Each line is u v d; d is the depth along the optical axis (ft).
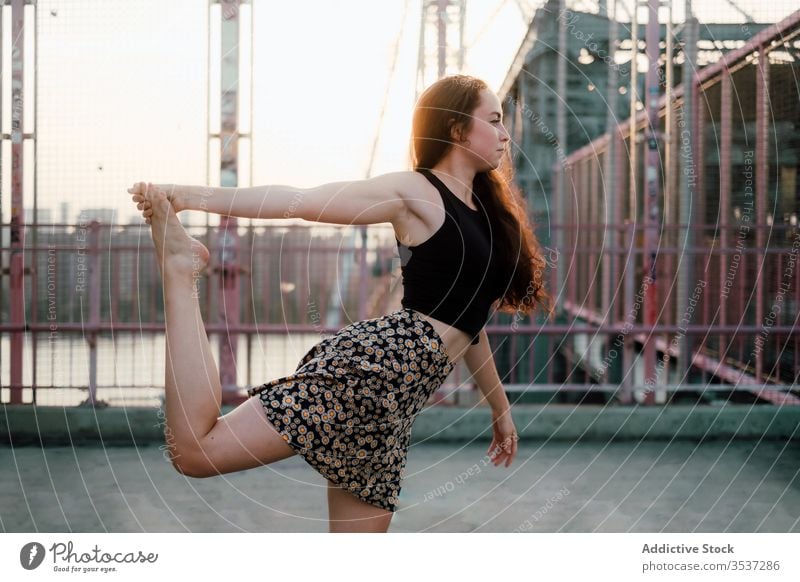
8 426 15.03
